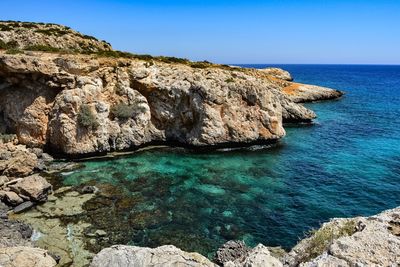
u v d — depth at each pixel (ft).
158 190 93.40
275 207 84.69
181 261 44.16
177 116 139.95
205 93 134.10
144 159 122.01
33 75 120.06
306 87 299.38
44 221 72.95
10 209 77.10
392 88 414.41
